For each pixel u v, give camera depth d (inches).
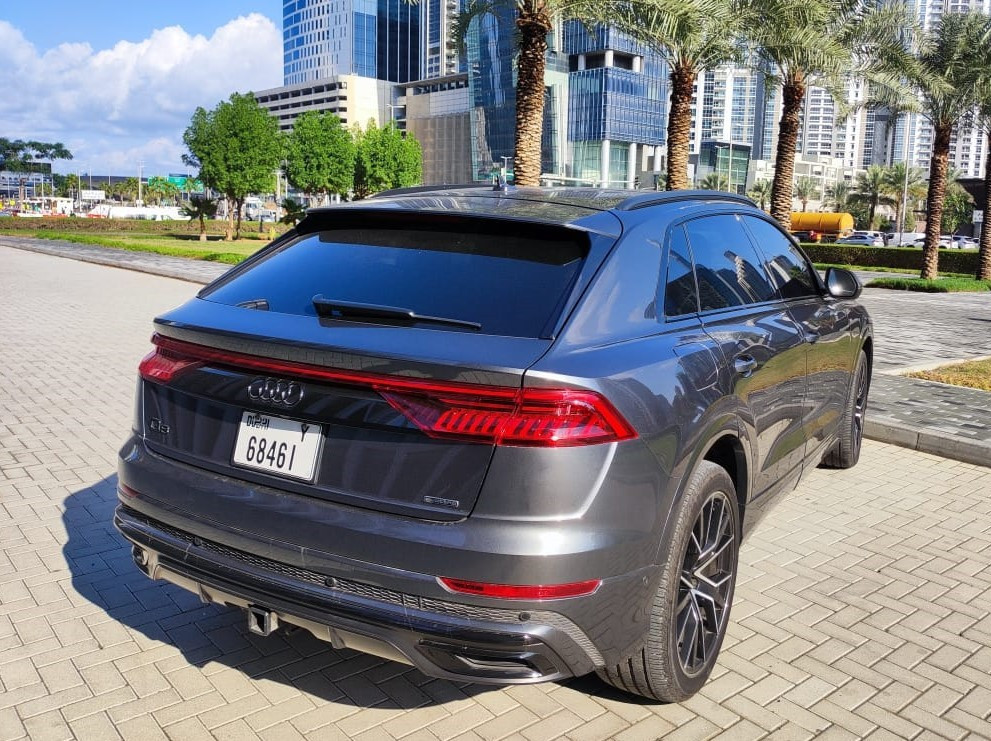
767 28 754.2
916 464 234.2
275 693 116.0
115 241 1612.9
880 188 3599.9
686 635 111.9
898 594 151.6
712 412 108.0
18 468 211.8
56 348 390.3
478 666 88.4
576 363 89.7
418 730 108.0
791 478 159.0
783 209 917.2
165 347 109.3
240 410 101.1
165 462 107.3
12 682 117.1
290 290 108.5
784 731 109.7
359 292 103.9
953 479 221.1
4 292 649.0
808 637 134.8
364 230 117.7
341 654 126.9
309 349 92.0
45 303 575.8
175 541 104.9
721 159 4879.4
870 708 115.5
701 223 132.7
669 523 98.7
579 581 87.4
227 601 102.3
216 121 2258.9
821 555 168.4
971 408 284.8
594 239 105.4
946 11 1091.9
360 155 3157.0
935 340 511.2
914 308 768.3
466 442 87.0
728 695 117.6
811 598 148.9
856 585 154.9
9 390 301.1
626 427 91.2
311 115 2908.5
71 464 216.1
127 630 132.4
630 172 4293.8
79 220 3102.9
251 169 2284.7
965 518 191.8
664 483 97.1
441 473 88.1
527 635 86.4
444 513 88.1
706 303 123.6
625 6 624.4
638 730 108.9
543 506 85.9
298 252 118.3
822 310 170.7
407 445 89.6
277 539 95.0
